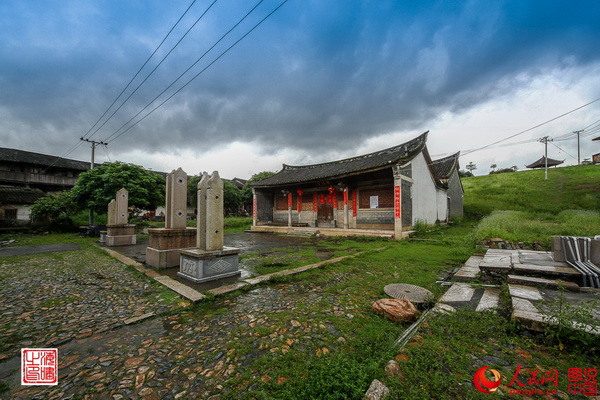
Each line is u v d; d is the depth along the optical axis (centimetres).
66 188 2822
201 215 627
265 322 358
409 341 285
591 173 2656
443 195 2000
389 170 1480
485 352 268
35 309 413
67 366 262
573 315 292
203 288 504
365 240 1324
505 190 2577
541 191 2331
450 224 1925
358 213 1678
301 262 763
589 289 403
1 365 267
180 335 327
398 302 388
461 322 332
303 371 243
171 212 729
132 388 228
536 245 823
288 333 324
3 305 430
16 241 1331
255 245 1195
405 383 215
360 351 280
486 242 916
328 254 920
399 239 1250
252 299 458
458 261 760
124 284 551
